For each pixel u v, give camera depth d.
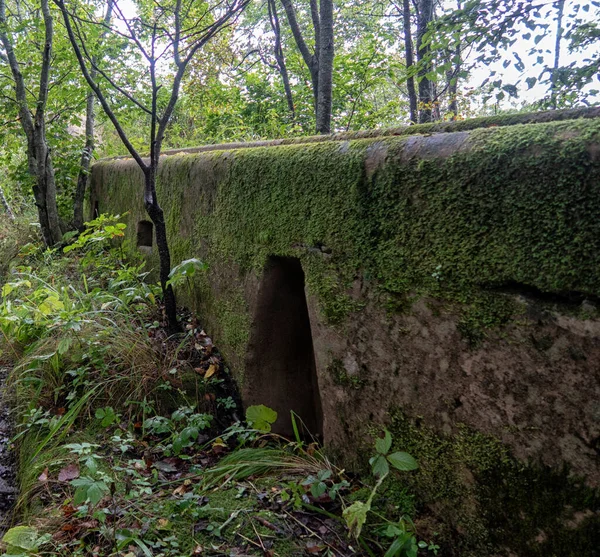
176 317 3.51
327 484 2.11
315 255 2.22
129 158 5.81
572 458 1.40
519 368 1.50
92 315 3.45
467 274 1.61
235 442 2.72
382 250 1.90
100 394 2.89
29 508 2.11
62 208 7.16
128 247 5.14
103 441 2.55
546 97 4.04
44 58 5.89
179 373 3.03
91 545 1.82
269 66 8.98
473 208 1.58
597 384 1.33
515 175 1.47
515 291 1.52
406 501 1.86
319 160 2.19
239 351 2.91
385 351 1.92
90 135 7.19
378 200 1.90
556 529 1.44
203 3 4.57
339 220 2.08
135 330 3.42
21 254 5.86
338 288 2.11
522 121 1.77
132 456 2.47
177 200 3.83
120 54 6.37
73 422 2.72
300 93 8.27
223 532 1.87
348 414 2.12
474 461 1.64
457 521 1.71
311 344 2.95
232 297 3.00
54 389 3.00
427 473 1.80
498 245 1.52
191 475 2.30
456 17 3.63
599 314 1.31
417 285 1.78
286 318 2.81
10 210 9.34
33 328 3.47
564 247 1.37
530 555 1.51
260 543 1.81
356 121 7.90
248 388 2.85
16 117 6.77
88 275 5.04
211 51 7.87
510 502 1.55
